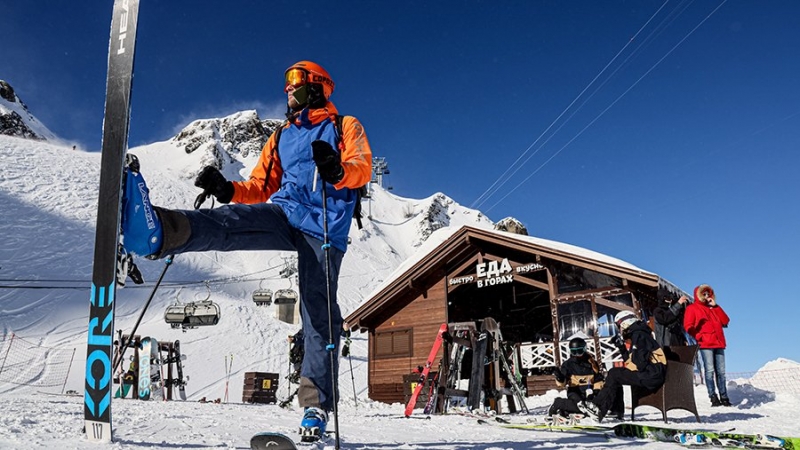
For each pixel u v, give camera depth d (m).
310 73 2.71
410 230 120.19
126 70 2.10
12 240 45.59
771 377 10.03
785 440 3.47
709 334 8.52
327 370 2.45
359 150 2.55
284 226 2.46
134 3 2.17
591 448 3.11
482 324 8.85
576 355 5.98
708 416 7.02
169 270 48.12
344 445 2.72
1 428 2.54
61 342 29.62
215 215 2.21
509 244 15.58
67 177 63.72
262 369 29.39
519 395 8.95
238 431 3.21
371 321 17.06
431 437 3.52
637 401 6.18
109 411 2.20
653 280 13.34
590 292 14.75
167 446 2.32
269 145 2.73
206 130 125.38
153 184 76.75
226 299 43.31
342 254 2.56
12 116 108.69
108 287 2.13
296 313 40.59
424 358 16.02
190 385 25.45
